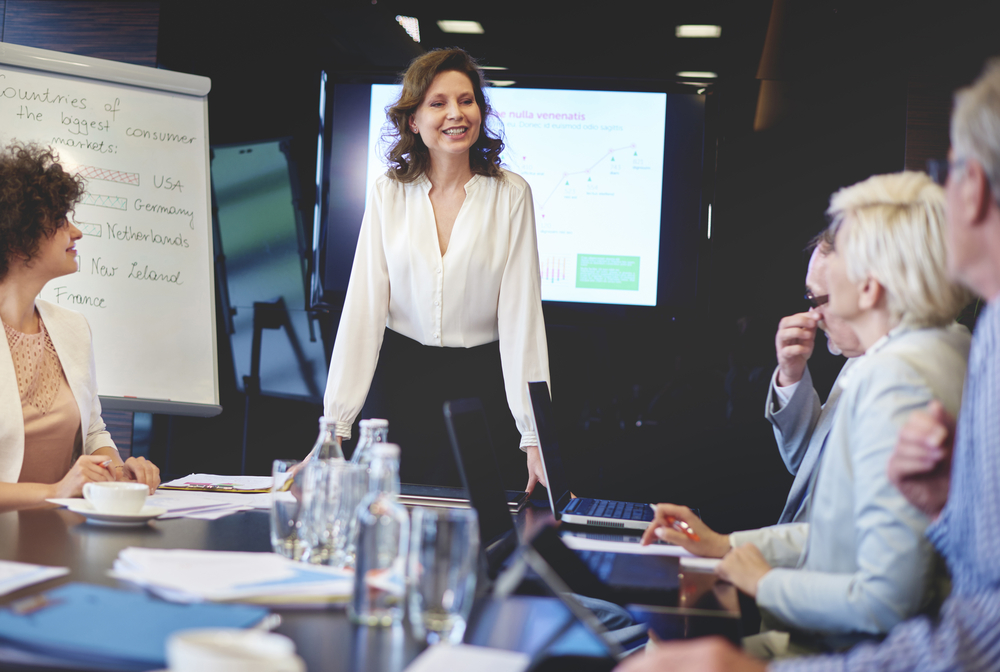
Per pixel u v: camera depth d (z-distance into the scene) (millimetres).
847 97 3338
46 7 3525
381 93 3369
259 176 3561
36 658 651
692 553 1379
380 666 693
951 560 861
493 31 3475
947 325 1211
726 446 3361
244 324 3578
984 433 766
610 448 3400
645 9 3420
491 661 711
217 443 3566
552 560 1051
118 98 3113
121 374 3018
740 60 3377
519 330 2279
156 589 875
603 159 3324
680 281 3299
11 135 2945
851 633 1056
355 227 3383
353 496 1063
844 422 1168
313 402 3539
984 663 704
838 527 1166
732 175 3387
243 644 606
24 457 1780
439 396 2334
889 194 1234
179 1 3512
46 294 2973
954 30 3256
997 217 789
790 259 3354
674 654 719
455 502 1623
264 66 3545
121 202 3082
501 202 2285
